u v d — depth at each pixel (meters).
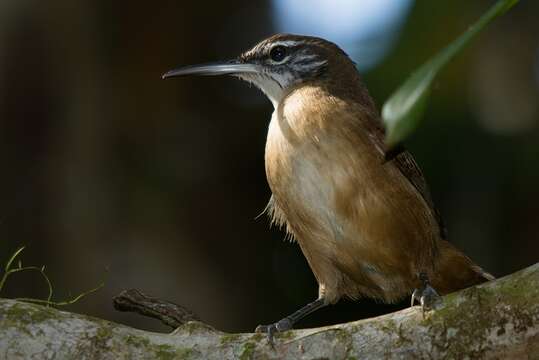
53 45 13.42
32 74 13.36
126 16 14.06
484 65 14.04
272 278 14.53
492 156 14.09
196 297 13.35
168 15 14.34
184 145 14.34
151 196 13.73
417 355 6.04
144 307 7.82
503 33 13.99
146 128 14.01
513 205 14.08
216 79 14.70
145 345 6.19
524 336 5.90
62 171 13.38
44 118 13.42
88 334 6.12
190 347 6.23
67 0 13.55
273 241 14.55
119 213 13.42
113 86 13.89
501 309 5.98
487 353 5.96
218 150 14.55
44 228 13.15
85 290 12.89
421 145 14.42
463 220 14.13
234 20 15.29
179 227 13.73
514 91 13.91
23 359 5.95
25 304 6.19
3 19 13.17
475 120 14.16
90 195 13.34
